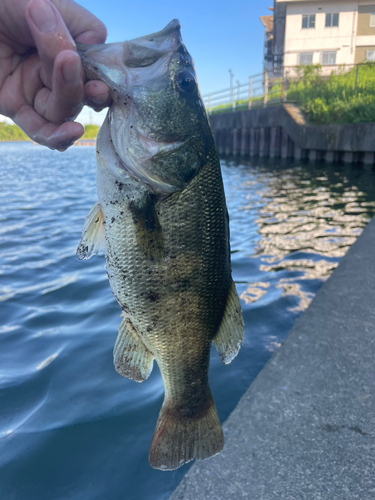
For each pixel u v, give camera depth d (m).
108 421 0.39
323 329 0.45
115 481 0.32
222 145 4.32
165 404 0.28
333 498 0.25
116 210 0.24
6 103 0.19
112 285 0.26
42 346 0.54
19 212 1.53
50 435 0.37
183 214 0.25
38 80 0.19
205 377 0.28
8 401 0.43
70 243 1.08
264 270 0.81
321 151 2.85
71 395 0.43
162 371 0.27
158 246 0.24
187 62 0.25
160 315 0.25
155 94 0.23
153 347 0.26
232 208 1.52
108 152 0.24
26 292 0.74
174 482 0.32
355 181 2.05
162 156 0.24
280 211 1.42
